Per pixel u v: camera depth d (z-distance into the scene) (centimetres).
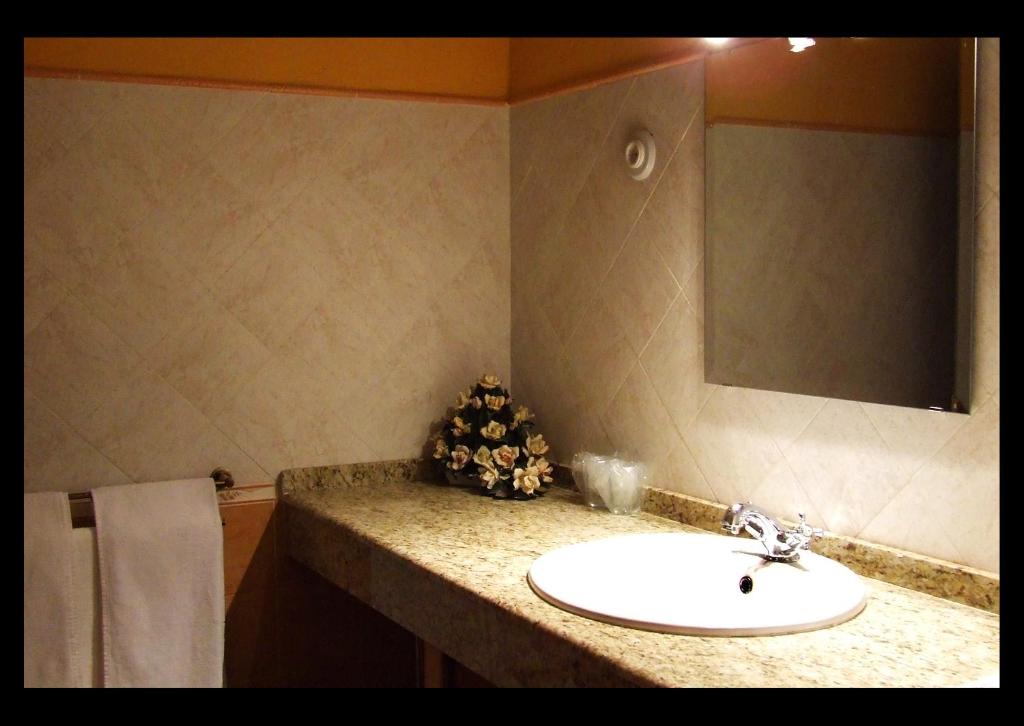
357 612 265
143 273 237
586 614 160
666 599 185
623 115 234
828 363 184
